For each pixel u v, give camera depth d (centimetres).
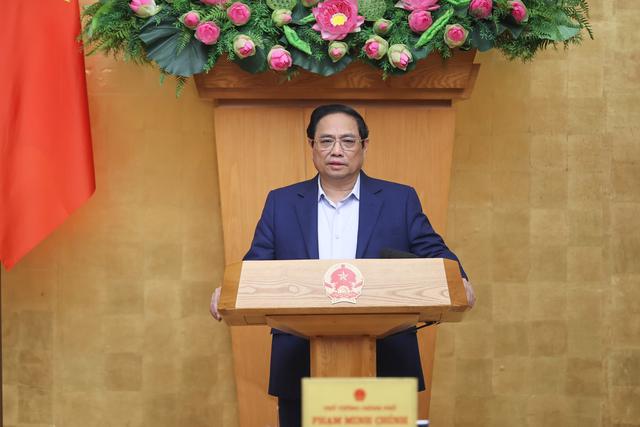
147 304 580
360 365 320
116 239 579
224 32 468
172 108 579
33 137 519
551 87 580
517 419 578
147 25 468
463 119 580
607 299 579
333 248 413
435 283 299
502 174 580
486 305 579
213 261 581
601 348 579
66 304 579
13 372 579
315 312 293
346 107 418
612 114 580
